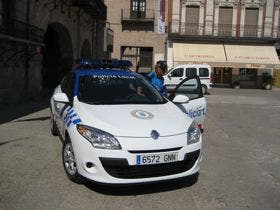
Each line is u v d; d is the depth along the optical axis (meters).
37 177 6.11
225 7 41.38
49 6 18.08
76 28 24.69
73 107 6.33
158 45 42.62
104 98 6.58
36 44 15.38
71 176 5.90
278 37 41.38
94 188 5.69
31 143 8.26
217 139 9.76
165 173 5.43
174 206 5.15
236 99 23.61
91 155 5.31
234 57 38.78
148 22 42.28
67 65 23.92
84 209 4.97
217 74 40.88
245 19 41.53
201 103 8.77
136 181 5.28
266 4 41.34
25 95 15.66
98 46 34.22
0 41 12.73
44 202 5.15
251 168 7.07
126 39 42.69
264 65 38.19
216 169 6.90
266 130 11.51
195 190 5.76
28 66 15.76
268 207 5.21
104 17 32.06
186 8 41.28
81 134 5.51
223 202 5.34
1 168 6.51
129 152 5.21
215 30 41.31
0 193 5.41
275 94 30.66
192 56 38.41
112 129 5.38
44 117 11.59
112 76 7.23
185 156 5.48
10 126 10.03
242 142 9.49
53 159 7.12
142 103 6.52
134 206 5.12
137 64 42.84
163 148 5.31
